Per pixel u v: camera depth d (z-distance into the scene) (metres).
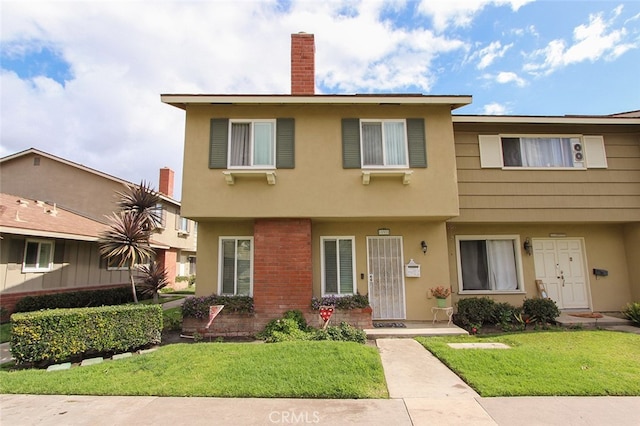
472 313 9.10
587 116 10.27
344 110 9.50
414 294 9.75
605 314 10.44
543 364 5.66
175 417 4.00
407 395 4.61
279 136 9.32
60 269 13.66
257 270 9.09
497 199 10.25
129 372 5.45
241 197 9.08
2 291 11.07
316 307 8.80
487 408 4.18
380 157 9.36
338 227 10.04
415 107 9.57
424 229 10.02
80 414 4.09
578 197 10.35
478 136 10.57
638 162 10.65
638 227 10.61
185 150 9.26
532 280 10.88
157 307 7.59
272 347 6.58
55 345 6.30
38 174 19.92
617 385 4.76
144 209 11.80
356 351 6.24
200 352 6.41
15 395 4.68
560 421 3.84
